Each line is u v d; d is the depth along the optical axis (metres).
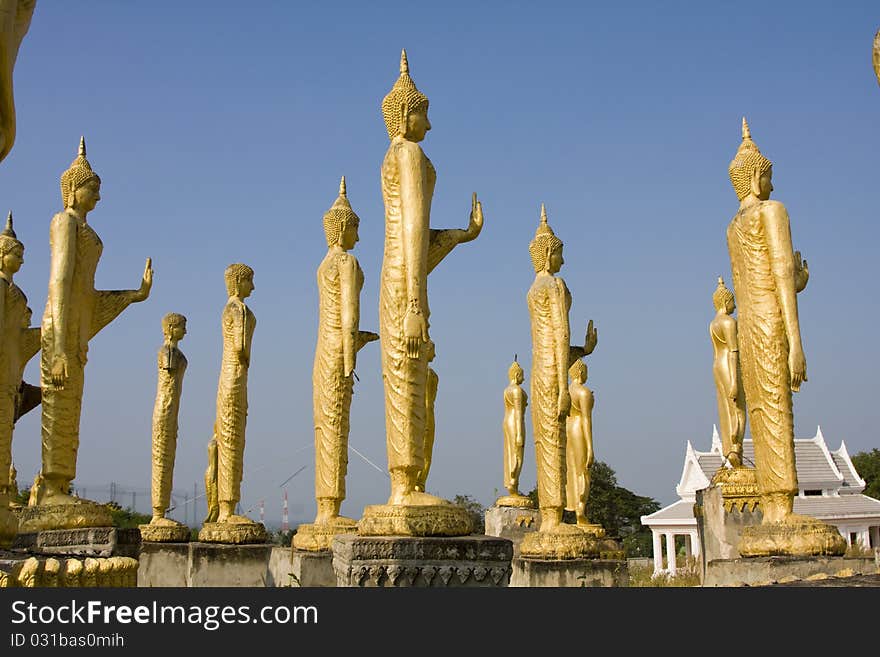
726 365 19.91
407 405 11.28
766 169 14.62
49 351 12.93
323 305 17.14
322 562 16.58
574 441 22.53
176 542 19.78
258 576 18.98
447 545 10.49
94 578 8.92
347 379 17.27
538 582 17.84
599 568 17.98
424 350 11.30
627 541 44.22
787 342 13.94
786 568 12.85
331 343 17.09
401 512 10.76
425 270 11.55
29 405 14.75
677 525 35.28
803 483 36.66
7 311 10.75
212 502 20.88
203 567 18.59
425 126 11.98
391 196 11.73
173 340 20.97
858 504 36.59
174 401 20.73
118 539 12.80
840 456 39.31
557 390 18.14
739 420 19.72
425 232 11.59
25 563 8.35
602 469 45.69
